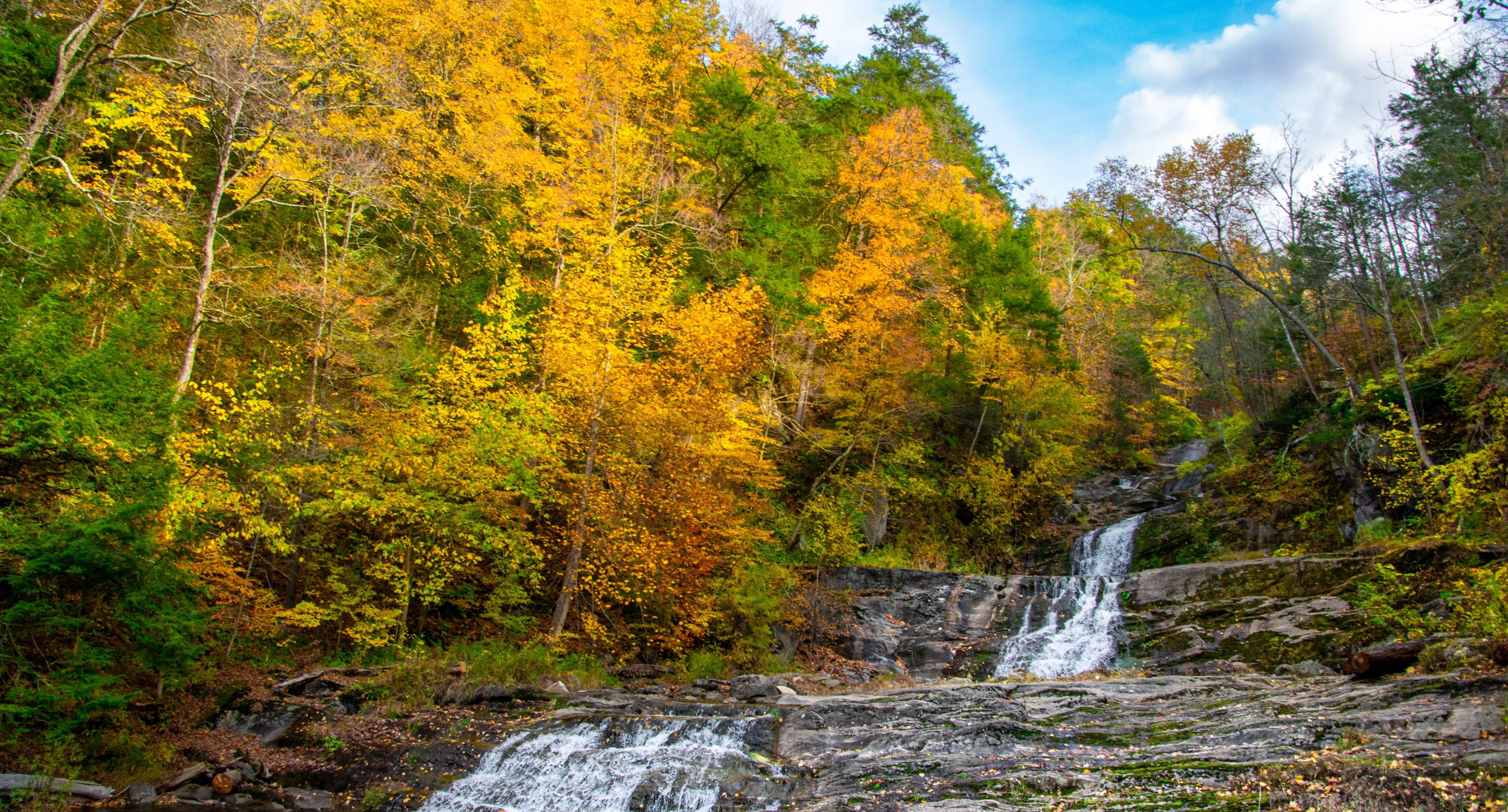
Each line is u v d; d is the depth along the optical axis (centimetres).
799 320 2277
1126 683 1359
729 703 1354
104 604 1016
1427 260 2784
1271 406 3528
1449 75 2570
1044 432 3080
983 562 2767
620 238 1856
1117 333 4212
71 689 927
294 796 1043
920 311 2942
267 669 1430
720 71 2478
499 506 1667
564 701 1344
